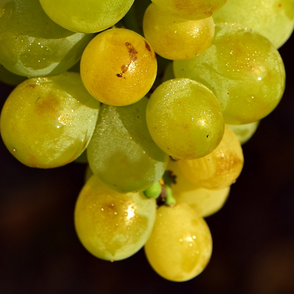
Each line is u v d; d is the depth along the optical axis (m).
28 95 0.20
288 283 0.39
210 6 0.18
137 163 0.20
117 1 0.18
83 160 0.23
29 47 0.19
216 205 0.23
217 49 0.20
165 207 0.22
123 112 0.20
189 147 0.19
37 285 0.40
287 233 0.40
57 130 0.19
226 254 0.40
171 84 0.19
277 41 0.22
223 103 0.20
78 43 0.20
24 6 0.19
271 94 0.20
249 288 0.39
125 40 0.19
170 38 0.19
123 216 0.21
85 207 0.21
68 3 0.18
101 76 0.19
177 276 0.22
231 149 0.21
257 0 0.21
